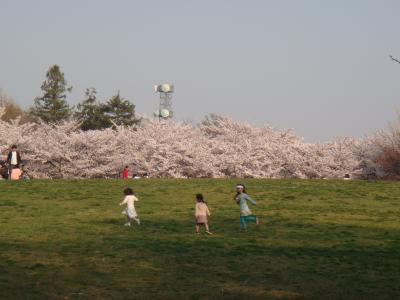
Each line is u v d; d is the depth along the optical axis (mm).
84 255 19516
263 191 37781
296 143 72500
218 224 26375
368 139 72188
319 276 17500
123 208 30500
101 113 111812
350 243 22344
